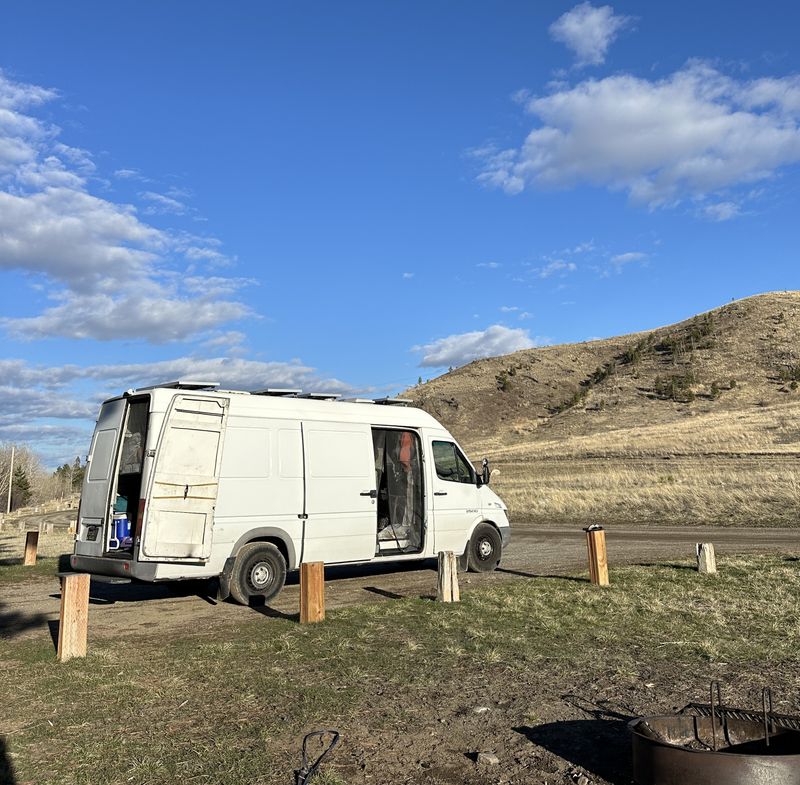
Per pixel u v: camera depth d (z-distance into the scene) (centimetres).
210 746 491
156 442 980
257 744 495
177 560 974
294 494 1099
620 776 439
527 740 500
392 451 1335
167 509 977
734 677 634
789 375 10831
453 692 603
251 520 1048
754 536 1895
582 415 11725
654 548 1673
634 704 569
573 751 479
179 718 548
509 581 1199
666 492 3209
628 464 5709
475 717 545
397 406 1311
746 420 7994
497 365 16375
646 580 1138
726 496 2858
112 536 1018
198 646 773
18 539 2614
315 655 721
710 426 7994
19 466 9481
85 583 739
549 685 618
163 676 660
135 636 848
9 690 623
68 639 723
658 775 398
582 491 3634
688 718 450
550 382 14662
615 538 1977
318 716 550
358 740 503
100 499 1043
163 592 1201
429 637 789
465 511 1336
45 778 441
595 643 755
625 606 936
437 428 1340
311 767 452
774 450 5712
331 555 1136
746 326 13738
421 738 506
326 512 1133
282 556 1077
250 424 1070
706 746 446
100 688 623
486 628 827
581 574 1245
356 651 733
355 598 1077
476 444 11675
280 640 783
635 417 10725
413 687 616
